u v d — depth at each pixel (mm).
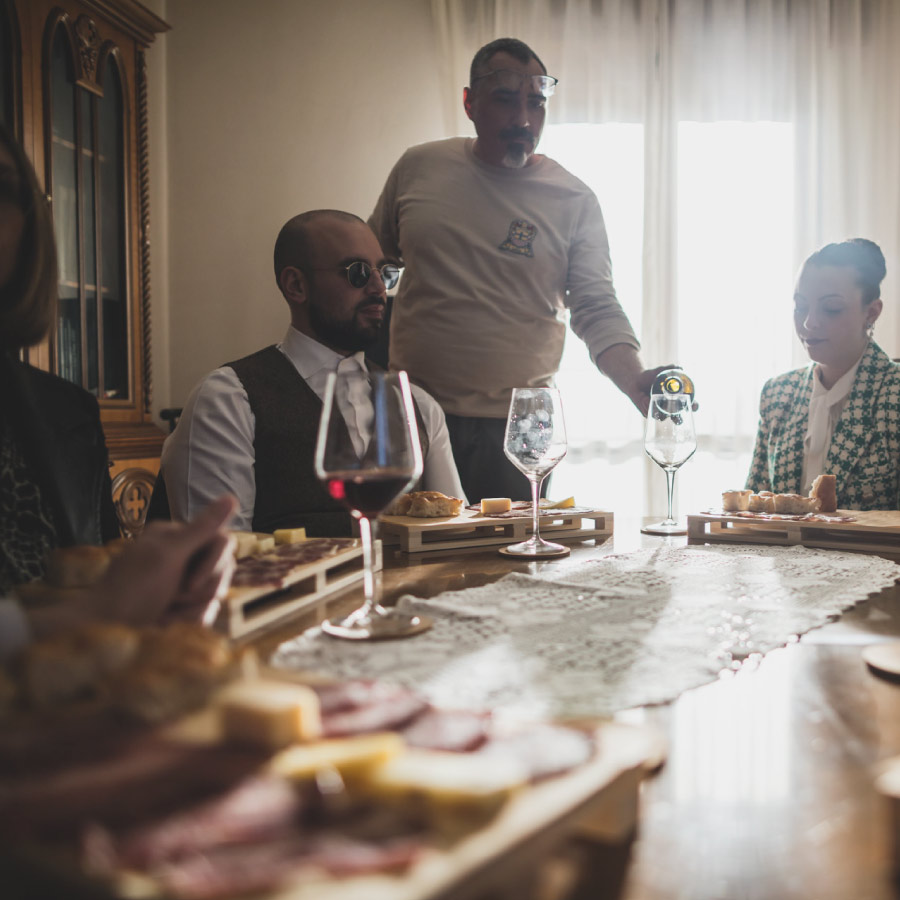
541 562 1160
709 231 4012
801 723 546
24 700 423
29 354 2732
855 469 1861
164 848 275
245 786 321
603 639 734
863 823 412
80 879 264
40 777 326
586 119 3979
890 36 3975
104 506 1204
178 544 618
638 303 3988
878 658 659
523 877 325
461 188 2328
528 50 2230
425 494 1366
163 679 401
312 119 4055
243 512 1593
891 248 3984
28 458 1084
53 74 2822
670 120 3949
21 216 1000
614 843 394
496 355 2318
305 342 1709
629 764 386
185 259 4129
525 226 2311
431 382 2357
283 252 1724
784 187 4008
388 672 635
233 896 256
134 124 3301
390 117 4035
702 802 437
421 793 311
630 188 3984
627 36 3980
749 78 3984
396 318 2471
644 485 4000
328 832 304
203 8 4062
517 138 2225
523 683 612
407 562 1172
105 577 604
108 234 3172
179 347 4152
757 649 711
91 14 2992
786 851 386
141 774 329
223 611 732
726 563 1125
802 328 1944
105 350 3162
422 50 4012
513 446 1217
